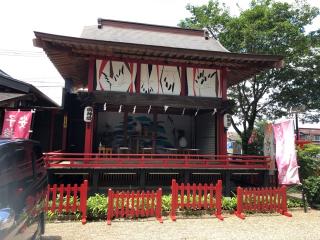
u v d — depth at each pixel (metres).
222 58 12.24
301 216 9.38
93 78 12.29
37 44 10.77
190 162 11.73
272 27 18.33
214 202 9.37
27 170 4.89
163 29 16.33
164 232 7.32
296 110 19.80
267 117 21.09
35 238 5.05
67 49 11.49
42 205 5.53
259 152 19.67
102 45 10.99
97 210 8.47
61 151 14.33
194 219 8.66
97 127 15.35
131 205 8.61
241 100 20.73
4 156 4.01
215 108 12.95
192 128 16.52
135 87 12.63
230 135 39.09
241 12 19.88
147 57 12.65
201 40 16.19
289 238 7.08
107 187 11.11
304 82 19.06
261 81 19.77
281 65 12.58
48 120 15.07
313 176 12.26
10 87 10.73
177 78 13.06
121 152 13.84
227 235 7.20
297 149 14.18
